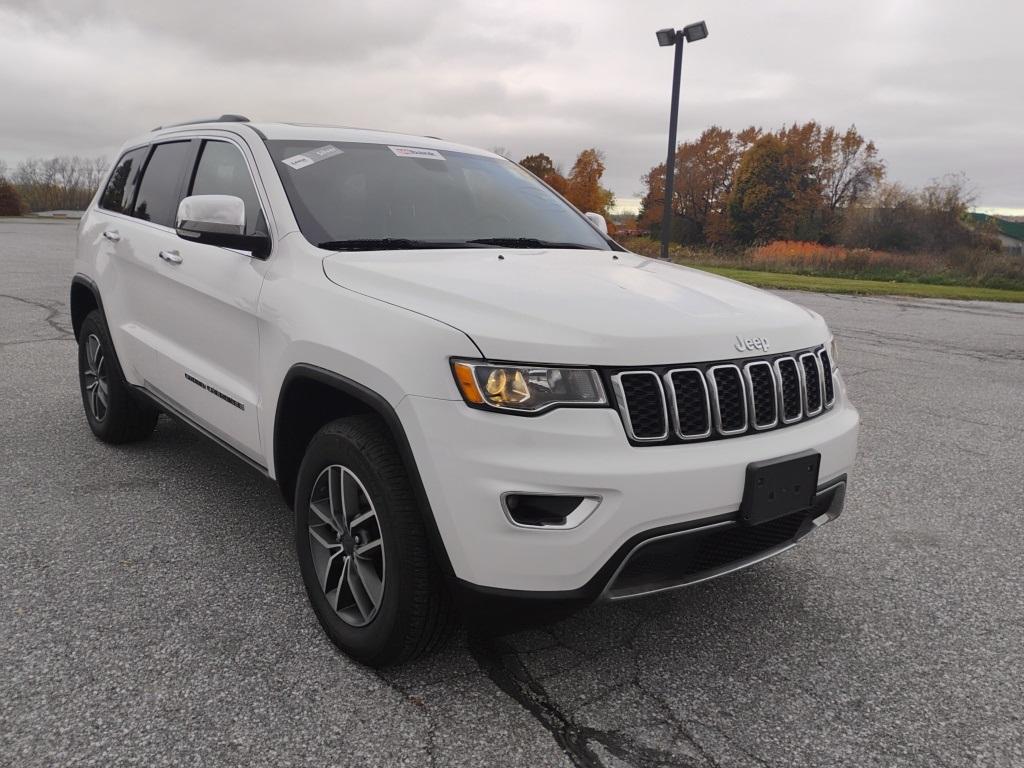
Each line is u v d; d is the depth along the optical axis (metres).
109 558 3.30
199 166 3.82
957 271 26.59
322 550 2.75
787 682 2.61
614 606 3.08
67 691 2.39
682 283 2.98
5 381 6.25
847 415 2.87
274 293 2.90
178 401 3.74
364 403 2.47
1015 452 5.34
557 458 2.16
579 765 2.17
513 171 4.24
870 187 66.50
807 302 16.09
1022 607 3.18
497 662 2.65
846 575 3.43
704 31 17.38
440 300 2.42
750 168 67.19
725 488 2.32
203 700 2.38
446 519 2.23
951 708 2.50
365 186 3.39
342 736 2.24
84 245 4.79
